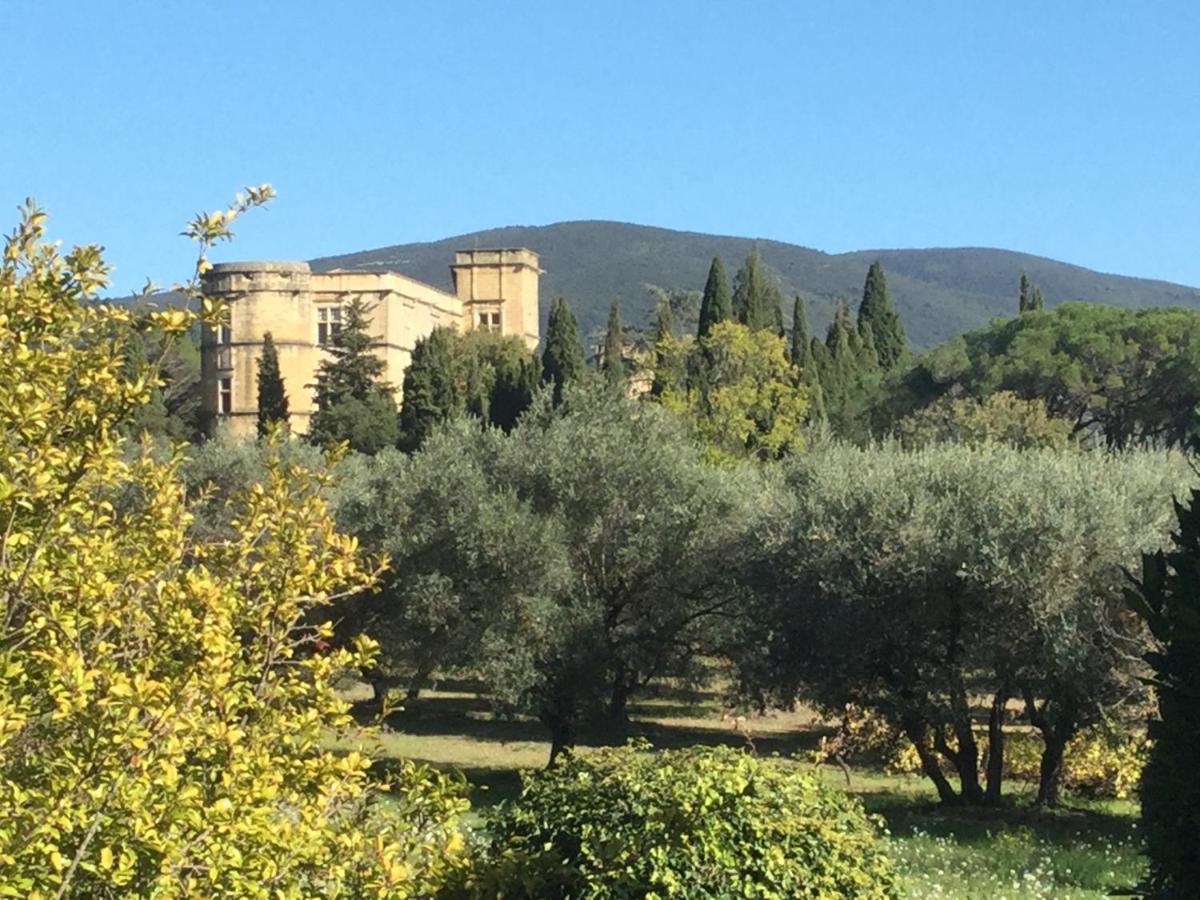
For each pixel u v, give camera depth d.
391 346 91.62
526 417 28.19
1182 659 7.13
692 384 63.88
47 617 5.29
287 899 5.50
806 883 7.82
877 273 95.81
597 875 7.54
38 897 4.65
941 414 63.16
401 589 25.22
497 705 25.45
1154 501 21.00
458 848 6.68
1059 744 22.22
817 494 23.14
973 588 20.80
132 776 4.99
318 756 6.21
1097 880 14.73
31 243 6.23
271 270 87.19
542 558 25.05
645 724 34.09
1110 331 68.50
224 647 5.44
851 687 22.75
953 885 14.04
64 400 5.79
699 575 27.14
